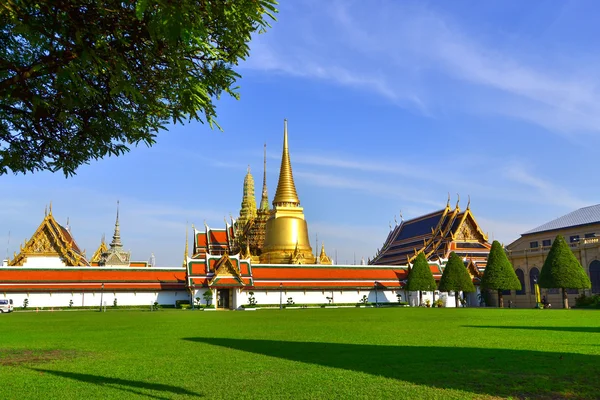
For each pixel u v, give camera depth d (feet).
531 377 44.60
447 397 37.63
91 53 36.96
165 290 277.85
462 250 331.36
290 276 293.43
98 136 48.29
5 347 73.31
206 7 37.93
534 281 304.30
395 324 117.80
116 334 95.66
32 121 45.09
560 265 228.84
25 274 263.49
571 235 321.11
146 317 168.86
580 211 339.98
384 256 408.67
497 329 98.78
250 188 492.13
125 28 38.14
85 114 46.50
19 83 38.88
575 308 232.12
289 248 376.27
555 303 287.07
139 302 274.16
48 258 298.97
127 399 38.42
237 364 54.19
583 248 277.64
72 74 37.58
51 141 48.01
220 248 383.24
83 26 36.70
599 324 111.45
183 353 64.39
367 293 301.22
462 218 337.52
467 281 269.85
